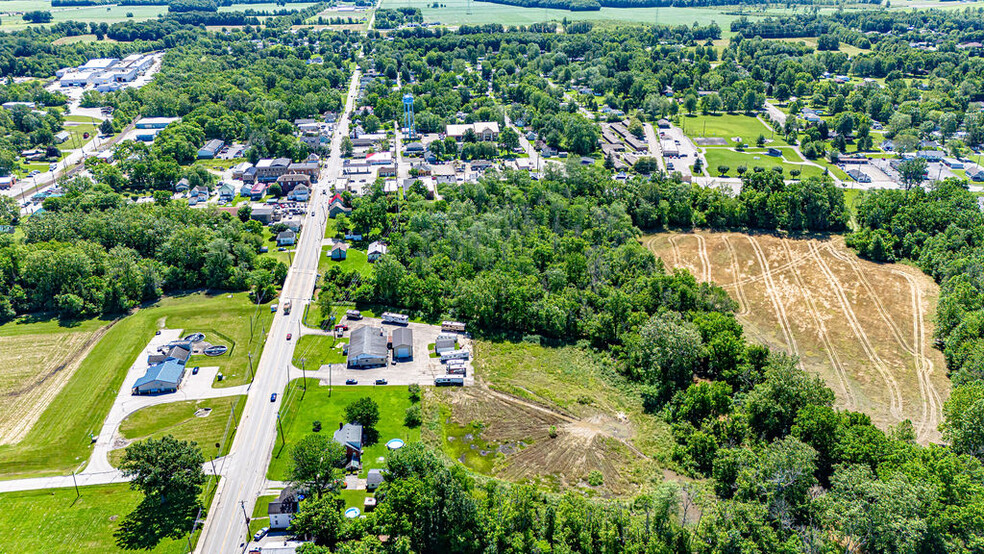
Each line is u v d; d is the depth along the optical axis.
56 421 143.25
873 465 120.94
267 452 134.50
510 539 110.50
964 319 171.62
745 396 143.75
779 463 114.69
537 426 145.50
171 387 152.62
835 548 106.00
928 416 150.62
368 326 175.88
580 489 127.81
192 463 121.75
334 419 144.12
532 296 183.50
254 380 157.62
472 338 178.38
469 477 123.75
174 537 114.56
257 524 117.31
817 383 139.12
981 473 115.19
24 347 169.50
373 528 111.19
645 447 139.12
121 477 128.00
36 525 116.56
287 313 187.75
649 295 181.12
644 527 110.81
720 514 110.75
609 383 160.50
